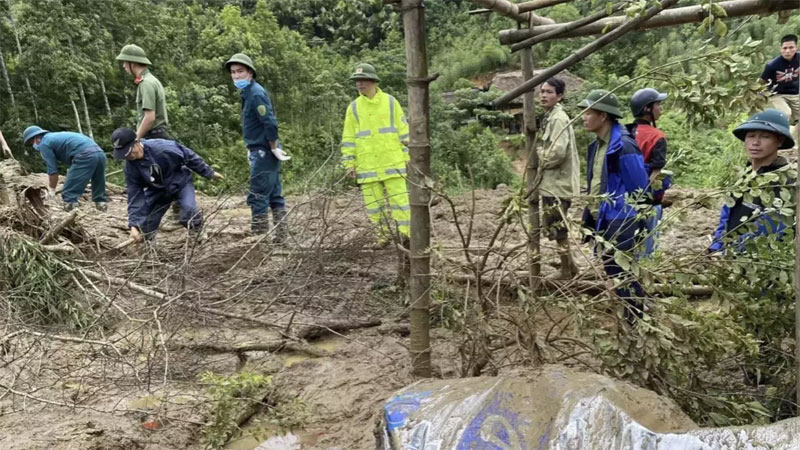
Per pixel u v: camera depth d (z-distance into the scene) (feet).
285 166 50.11
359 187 19.52
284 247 16.67
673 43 58.85
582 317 8.97
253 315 14.76
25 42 52.21
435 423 6.73
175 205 23.59
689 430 6.12
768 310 9.07
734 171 9.52
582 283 9.68
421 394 7.52
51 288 14.16
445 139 61.11
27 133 24.72
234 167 53.06
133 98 58.49
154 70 61.16
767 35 46.62
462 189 38.88
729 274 9.32
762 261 8.99
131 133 16.80
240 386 9.89
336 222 16.84
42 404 10.87
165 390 10.87
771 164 10.52
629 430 6.02
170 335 12.64
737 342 8.63
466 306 10.01
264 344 13.64
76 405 10.73
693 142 40.83
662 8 9.66
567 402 6.59
